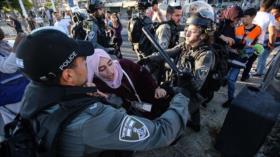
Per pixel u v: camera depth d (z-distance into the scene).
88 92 0.86
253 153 2.13
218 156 2.44
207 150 2.54
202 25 2.07
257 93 2.14
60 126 0.76
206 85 2.15
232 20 2.95
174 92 1.45
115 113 0.86
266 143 2.53
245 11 3.24
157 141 0.92
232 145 2.23
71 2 8.99
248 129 2.08
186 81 1.61
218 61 2.19
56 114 0.79
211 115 3.21
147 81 1.79
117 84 1.64
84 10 4.48
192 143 2.65
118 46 5.27
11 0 22.33
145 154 2.51
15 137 0.82
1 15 24.39
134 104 1.73
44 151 0.76
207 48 2.11
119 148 0.85
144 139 0.88
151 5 3.80
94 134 0.79
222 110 3.33
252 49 3.31
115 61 1.70
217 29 2.93
